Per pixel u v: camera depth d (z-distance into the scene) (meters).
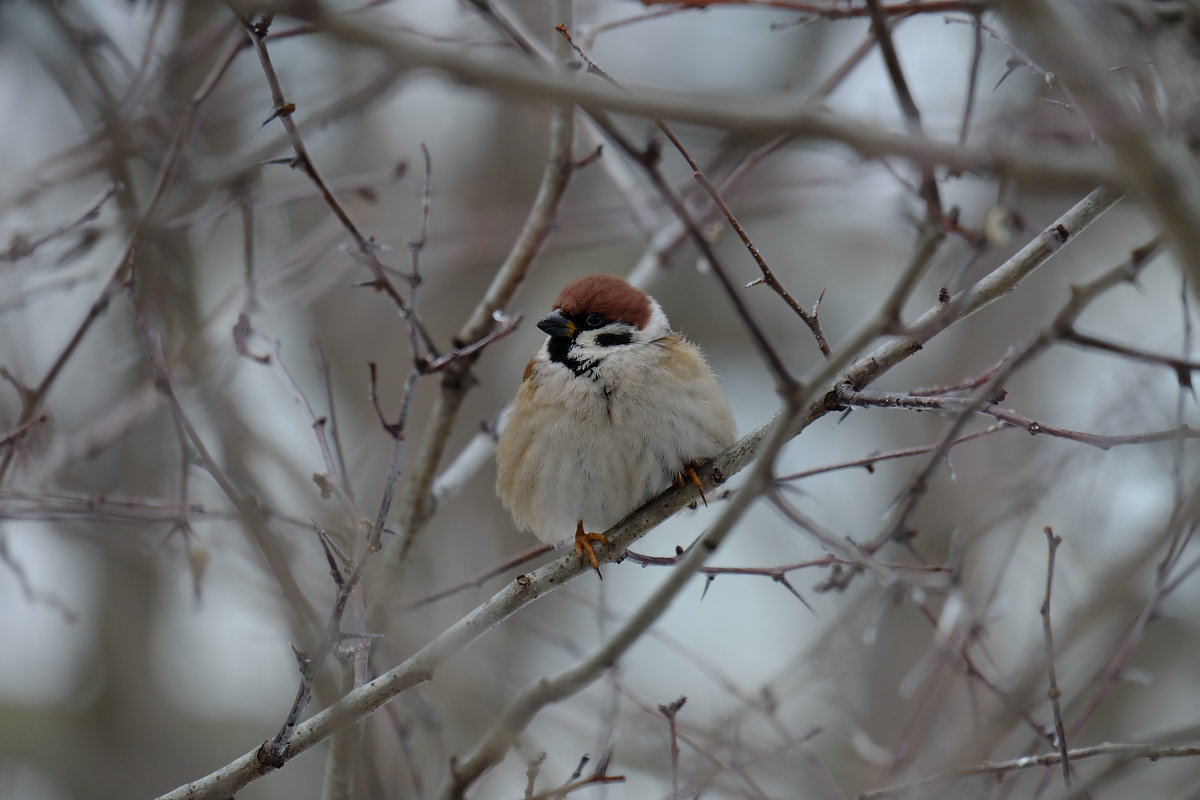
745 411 17.73
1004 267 6.74
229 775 6.99
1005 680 9.96
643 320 9.21
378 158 18.11
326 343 16.33
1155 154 4.72
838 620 10.80
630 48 17.92
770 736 11.83
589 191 17.98
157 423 12.88
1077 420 14.23
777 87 16.97
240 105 11.89
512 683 12.70
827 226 18.16
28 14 10.38
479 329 9.77
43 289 10.09
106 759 14.61
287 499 10.81
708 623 15.33
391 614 9.41
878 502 15.96
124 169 9.79
